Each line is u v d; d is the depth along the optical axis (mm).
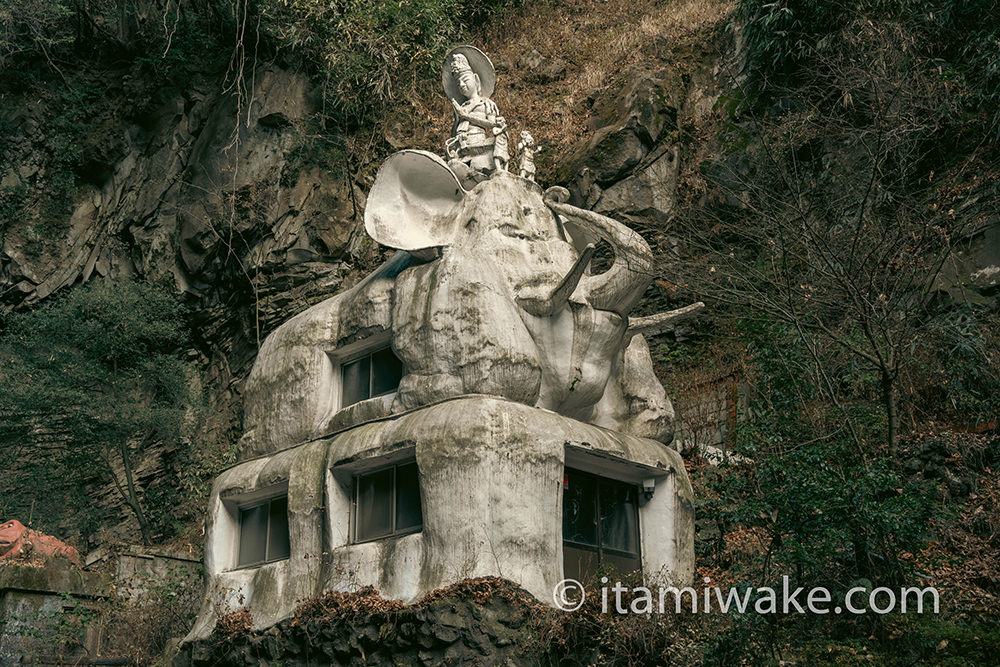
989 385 14156
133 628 14062
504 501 10266
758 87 19938
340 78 22141
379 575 10781
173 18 24000
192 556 16453
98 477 21422
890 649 10172
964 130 16828
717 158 19297
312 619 10930
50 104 24328
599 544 11617
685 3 23484
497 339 11148
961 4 17641
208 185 21938
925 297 15086
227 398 21609
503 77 23734
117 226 23219
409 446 10844
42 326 20703
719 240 17250
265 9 22359
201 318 22312
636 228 18781
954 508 10961
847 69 17250
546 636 9898
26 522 20938
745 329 17000
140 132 23906
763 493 11234
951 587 10914
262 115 22062
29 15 24047
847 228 15773
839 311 14797
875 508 10156
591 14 24922
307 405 12773
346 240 21234
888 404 12500
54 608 13570
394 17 22578
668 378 17469
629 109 19812
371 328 12273
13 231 23359
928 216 15305
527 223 12289
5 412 20766
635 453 11773
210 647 11922
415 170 12422
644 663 10312
